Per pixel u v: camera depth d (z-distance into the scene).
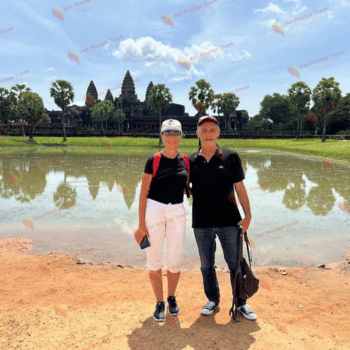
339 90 42.47
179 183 2.29
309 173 14.84
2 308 2.52
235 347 1.95
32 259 3.92
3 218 6.21
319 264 3.85
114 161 22.73
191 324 2.27
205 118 2.22
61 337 2.07
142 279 3.28
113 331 2.15
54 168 17.11
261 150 38.12
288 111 83.19
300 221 6.05
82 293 2.86
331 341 2.03
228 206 2.32
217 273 3.53
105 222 5.92
